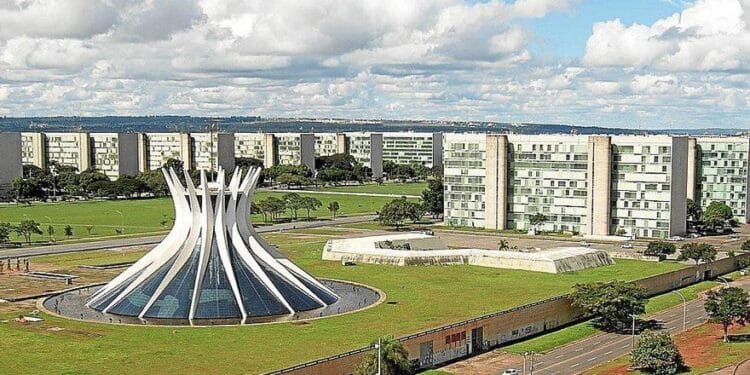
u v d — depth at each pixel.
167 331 164.12
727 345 171.75
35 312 181.25
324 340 157.75
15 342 155.50
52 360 143.50
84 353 148.00
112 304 181.75
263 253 191.38
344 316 178.88
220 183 185.25
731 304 177.75
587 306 189.25
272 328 167.12
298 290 188.50
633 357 152.88
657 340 153.00
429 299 198.12
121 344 154.25
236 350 150.38
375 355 136.88
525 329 182.38
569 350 171.38
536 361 162.25
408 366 139.12
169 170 190.50
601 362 161.25
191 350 150.38
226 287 180.12
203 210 184.75
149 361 143.12
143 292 181.88
